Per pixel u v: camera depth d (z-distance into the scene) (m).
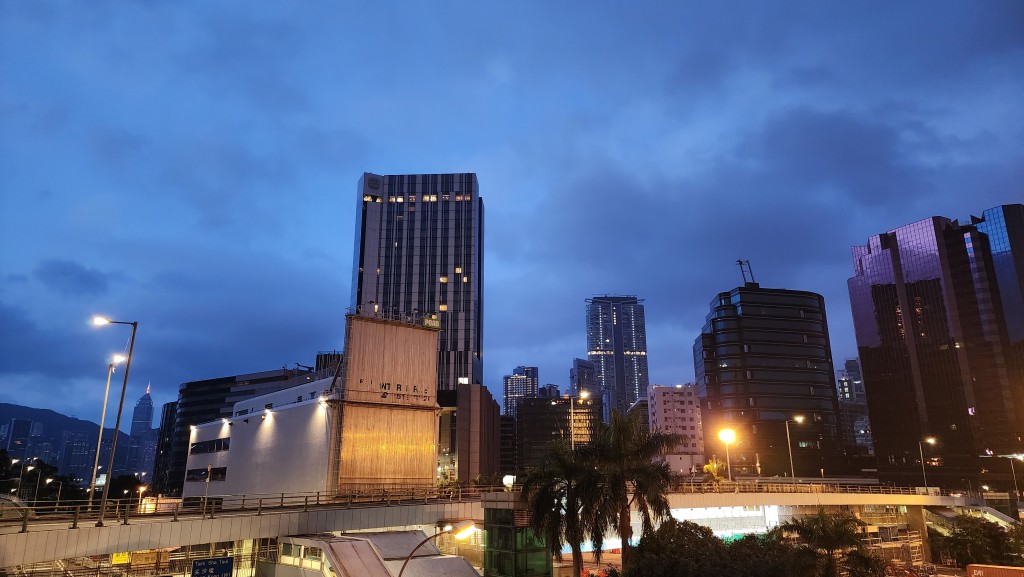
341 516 52.00
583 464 42.00
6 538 36.12
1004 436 197.88
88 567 47.72
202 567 40.06
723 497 66.00
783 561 34.09
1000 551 73.88
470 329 193.38
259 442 81.06
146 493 190.50
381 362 73.50
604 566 51.16
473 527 57.34
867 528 78.38
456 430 138.00
